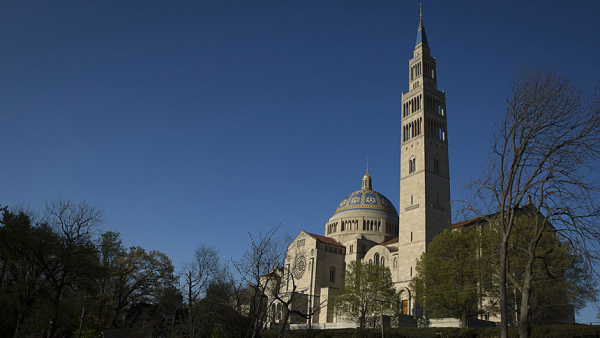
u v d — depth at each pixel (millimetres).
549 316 80750
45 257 71750
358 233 154750
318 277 135250
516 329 62375
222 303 46938
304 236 145250
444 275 81500
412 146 122438
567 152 35031
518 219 62156
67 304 72750
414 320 99625
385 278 104812
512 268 56781
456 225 94188
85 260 74750
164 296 94500
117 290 97938
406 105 130625
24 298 67438
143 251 103312
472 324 84750
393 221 159250
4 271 69062
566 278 68250
